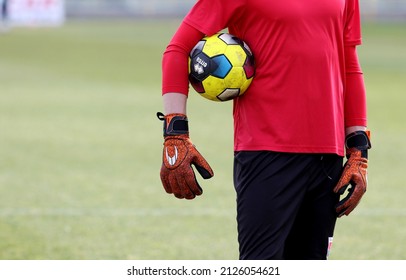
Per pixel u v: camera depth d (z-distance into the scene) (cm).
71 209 3200
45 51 12975
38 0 16225
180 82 1493
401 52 13525
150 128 5631
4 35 15962
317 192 1532
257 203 1495
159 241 2736
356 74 1598
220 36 1528
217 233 2859
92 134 5319
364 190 1554
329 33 1515
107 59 11875
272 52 1500
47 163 4247
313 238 1552
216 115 6303
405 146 4984
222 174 3978
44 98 7350
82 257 2497
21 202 3316
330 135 1510
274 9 1488
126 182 3775
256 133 1506
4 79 9012
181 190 1478
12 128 5538
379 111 6675
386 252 2622
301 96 1494
